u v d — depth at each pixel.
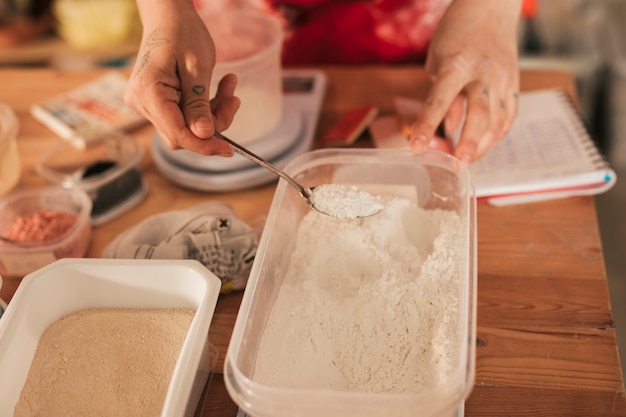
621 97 1.81
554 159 0.98
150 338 0.70
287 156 1.02
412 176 0.84
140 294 0.74
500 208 0.95
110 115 1.19
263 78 0.98
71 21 2.11
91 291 0.74
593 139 1.01
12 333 0.66
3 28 2.12
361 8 1.35
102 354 0.69
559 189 0.94
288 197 0.81
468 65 0.94
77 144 1.07
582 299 0.80
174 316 0.73
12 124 1.02
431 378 0.61
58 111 1.20
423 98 1.19
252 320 0.64
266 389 0.55
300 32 1.40
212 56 0.85
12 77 1.35
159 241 0.86
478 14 0.97
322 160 0.84
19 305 0.68
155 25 0.85
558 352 0.74
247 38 1.05
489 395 0.70
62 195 0.95
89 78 1.33
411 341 0.65
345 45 1.41
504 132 0.96
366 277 0.75
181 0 0.86
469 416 0.68
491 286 0.83
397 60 1.42
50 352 0.70
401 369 0.63
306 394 0.55
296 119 1.07
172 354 0.69
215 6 1.36
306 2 1.34
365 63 1.44
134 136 1.15
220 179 0.99
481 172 0.98
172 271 0.71
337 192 0.80
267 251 0.70
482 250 0.88
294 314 0.68
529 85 1.21
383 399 0.54
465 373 0.56
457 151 0.87
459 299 0.65
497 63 0.95
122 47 2.13
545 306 0.79
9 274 0.87
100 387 0.66
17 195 0.95
